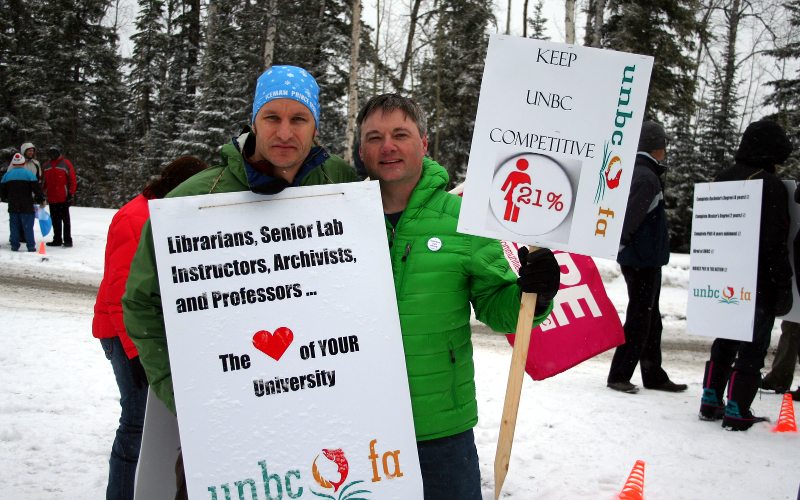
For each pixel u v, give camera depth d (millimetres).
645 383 5828
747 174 4668
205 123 26297
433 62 27828
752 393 4664
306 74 2205
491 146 2344
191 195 2215
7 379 5234
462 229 2303
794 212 4922
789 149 4691
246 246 2164
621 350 5641
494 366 6312
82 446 4051
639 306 5543
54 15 33625
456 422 2268
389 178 2338
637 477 3633
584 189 2338
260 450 2094
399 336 2191
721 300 4688
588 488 3711
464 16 27078
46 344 6348
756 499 3594
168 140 34000
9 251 12109
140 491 2363
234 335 2123
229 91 26547
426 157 2486
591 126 2340
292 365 2137
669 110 21672
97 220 16875
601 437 4484
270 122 2115
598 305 3961
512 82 2352
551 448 4270
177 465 2318
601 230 2336
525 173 2344
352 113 18891
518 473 3895
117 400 4906
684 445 4383
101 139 35125
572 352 3920
